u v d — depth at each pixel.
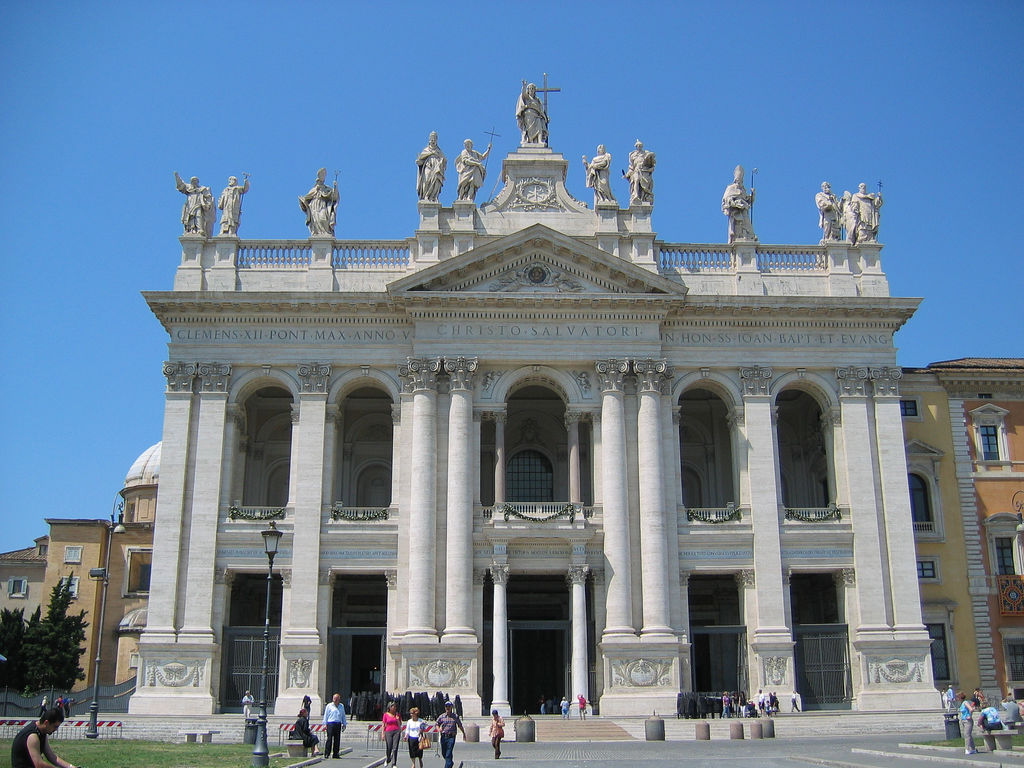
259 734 30.66
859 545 52.19
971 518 57.22
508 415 60.38
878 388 54.19
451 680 48.44
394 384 53.44
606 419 52.16
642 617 50.41
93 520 76.62
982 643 55.56
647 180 56.06
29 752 16.08
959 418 58.66
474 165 55.91
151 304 53.06
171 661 49.50
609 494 51.19
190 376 53.00
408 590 50.19
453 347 52.81
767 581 51.38
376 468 60.25
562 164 56.78
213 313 53.62
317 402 52.88
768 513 52.28
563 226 55.56
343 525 51.62
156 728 45.19
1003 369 58.78
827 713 48.34
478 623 50.47
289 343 53.62
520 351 52.94
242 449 55.38
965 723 31.44
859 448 53.41
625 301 52.78
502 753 36.91
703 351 54.25
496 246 52.78
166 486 51.59
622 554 50.44
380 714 46.91
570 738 44.00
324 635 50.31
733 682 54.25
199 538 51.09
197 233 54.94
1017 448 58.59
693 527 52.22
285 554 51.22
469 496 50.97
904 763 29.77
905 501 52.91
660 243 55.91
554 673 56.75
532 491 59.91
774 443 53.31
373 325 53.91
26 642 64.94
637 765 30.62
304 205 56.09
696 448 60.59
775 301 53.72
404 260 55.34
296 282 54.62
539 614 57.75
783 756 33.41
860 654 50.75
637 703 48.38
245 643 50.88
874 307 54.16
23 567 81.00
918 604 51.56
